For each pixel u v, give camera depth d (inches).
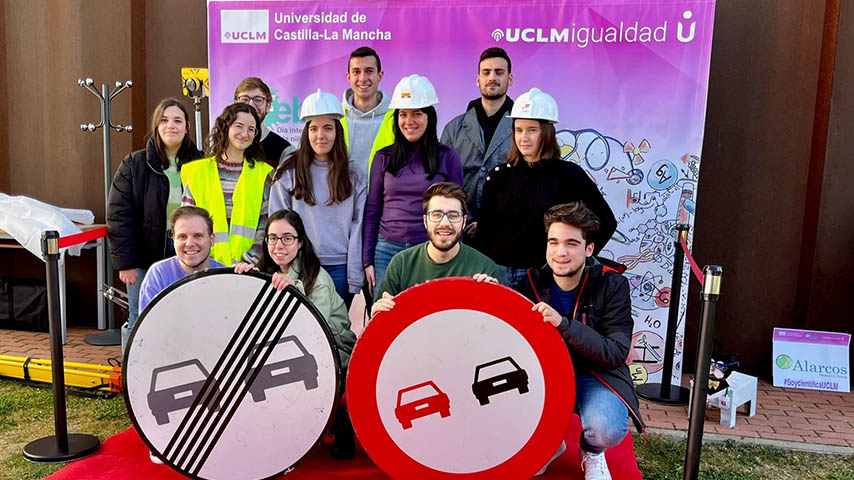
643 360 152.0
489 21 145.9
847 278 157.9
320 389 97.3
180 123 149.5
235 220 150.8
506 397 93.7
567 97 145.6
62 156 188.9
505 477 94.7
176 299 96.8
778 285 166.1
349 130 151.2
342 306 118.5
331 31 150.6
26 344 174.4
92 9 180.2
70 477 103.0
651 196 145.9
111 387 142.3
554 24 143.9
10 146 191.0
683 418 137.2
